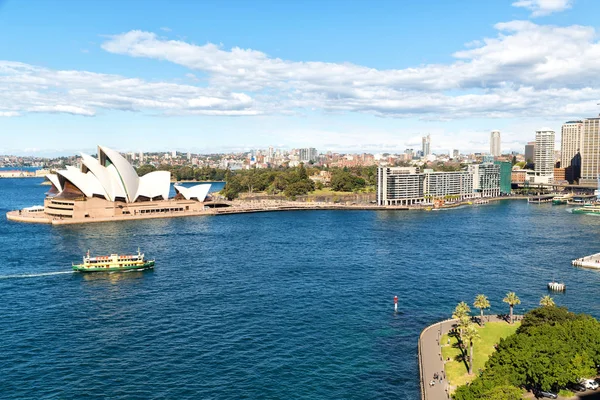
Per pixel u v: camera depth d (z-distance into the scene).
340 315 153.25
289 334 137.50
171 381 110.00
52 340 132.38
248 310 157.38
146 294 175.00
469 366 110.88
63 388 106.62
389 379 112.25
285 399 103.31
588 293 178.38
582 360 98.12
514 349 101.00
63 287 184.12
